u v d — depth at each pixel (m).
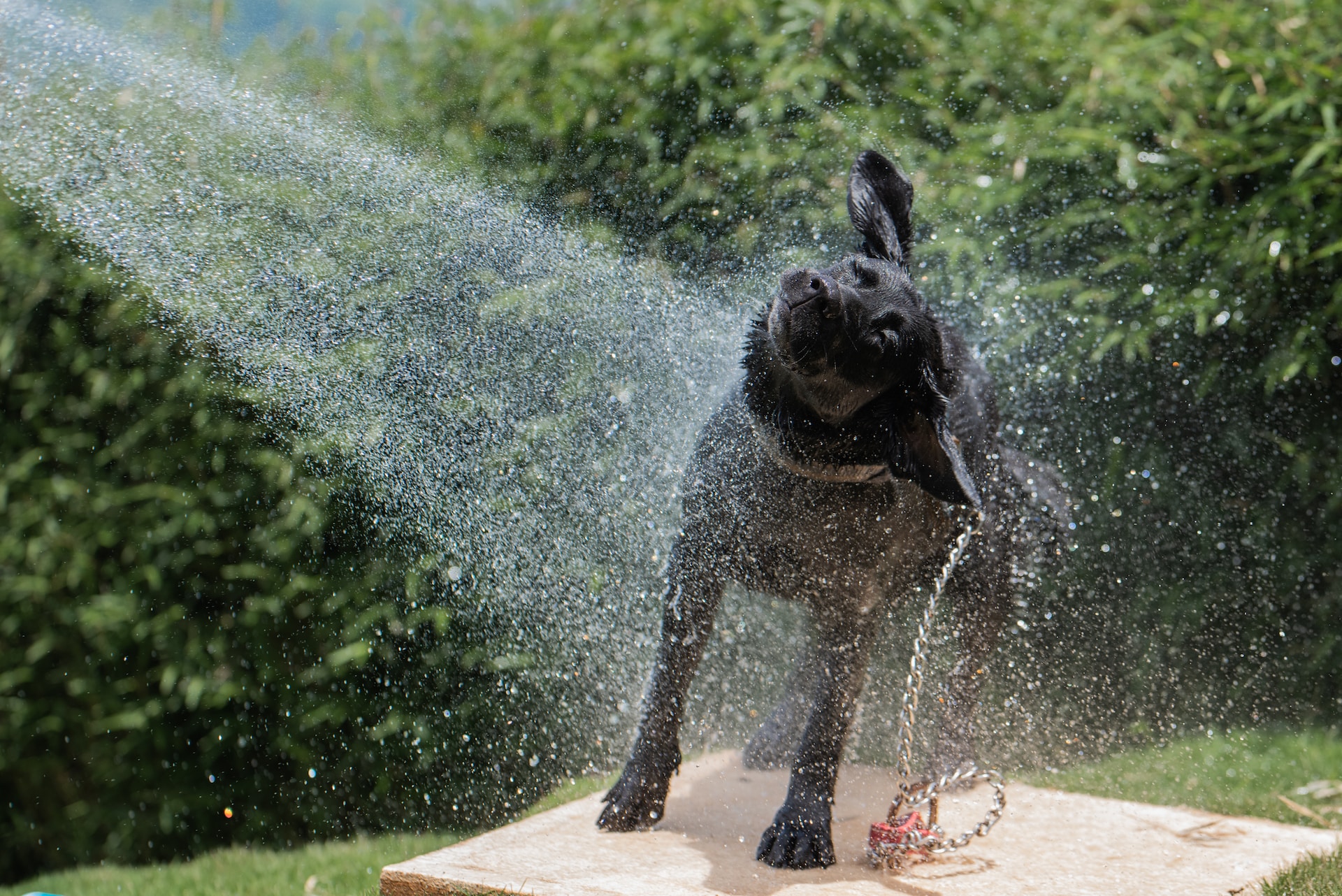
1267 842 2.99
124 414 4.69
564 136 4.54
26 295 4.59
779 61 4.74
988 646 3.49
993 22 4.79
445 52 4.64
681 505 2.93
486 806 4.47
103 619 4.67
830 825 2.76
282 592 4.48
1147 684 4.66
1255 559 4.71
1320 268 4.49
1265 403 4.68
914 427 2.39
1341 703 4.73
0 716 5.00
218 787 4.75
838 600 2.78
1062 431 4.66
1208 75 4.58
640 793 2.93
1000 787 2.87
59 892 4.05
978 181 4.50
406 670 4.49
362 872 3.76
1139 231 4.56
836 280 2.34
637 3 4.75
